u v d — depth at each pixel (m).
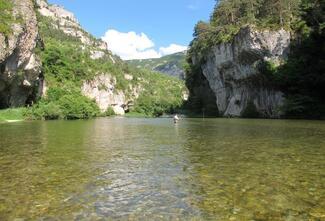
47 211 10.92
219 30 101.75
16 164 18.31
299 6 85.31
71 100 93.50
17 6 70.00
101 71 149.75
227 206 11.23
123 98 167.12
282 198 11.99
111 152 22.62
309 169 16.41
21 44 68.94
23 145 26.12
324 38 71.50
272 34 81.94
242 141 27.73
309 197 12.07
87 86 132.00
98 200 12.02
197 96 126.50
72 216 10.49
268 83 84.38
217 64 101.31
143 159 19.84
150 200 11.96
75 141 29.14
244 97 94.44
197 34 120.19
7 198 12.26
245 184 13.84
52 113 80.75
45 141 28.97
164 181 14.55
